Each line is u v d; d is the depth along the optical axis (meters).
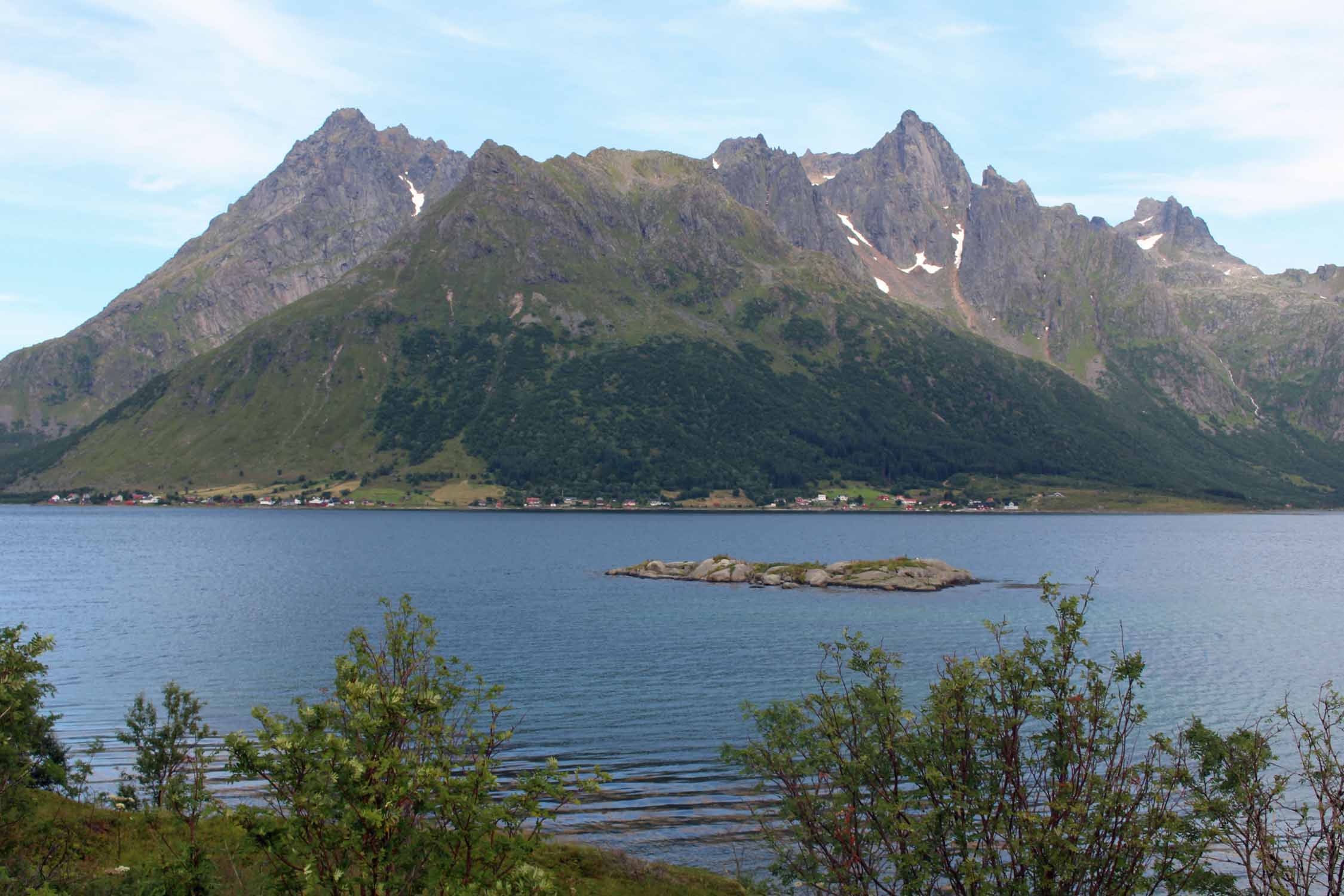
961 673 23.12
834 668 77.75
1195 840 22.08
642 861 35.41
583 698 67.25
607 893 31.86
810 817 24.84
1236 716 60.94
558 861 34.34
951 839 23.48
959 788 22.09
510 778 48.66
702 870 35.97
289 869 17.94
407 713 18.55
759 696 67.69
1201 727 23.80
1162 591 140.75
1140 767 22.36
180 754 41.00
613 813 44.28
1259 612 116.12
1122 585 147.88
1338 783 23.05
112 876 26.20
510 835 18.92
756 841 40.72
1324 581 157.00
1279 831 34.50
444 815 18.45
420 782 17.75
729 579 150.75
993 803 21.94
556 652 85.94
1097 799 21.73
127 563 180.38
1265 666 79.00
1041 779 23.45
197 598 127.38
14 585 143.62
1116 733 23.03
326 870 17.61
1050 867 20.91
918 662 78.50
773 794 46.78
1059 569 176.62
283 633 95.81
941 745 23.38
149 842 31.56
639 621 106.19
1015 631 97.88
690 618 108.75
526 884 17.81
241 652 84.56
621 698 67.44
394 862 17.88
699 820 43.41
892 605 122.00
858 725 25.08
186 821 24.34
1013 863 21.77
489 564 181.62
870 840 24.11
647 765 51.78
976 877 21.38
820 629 99.88
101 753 53.12
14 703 24.25
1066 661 22.41
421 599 127.19
